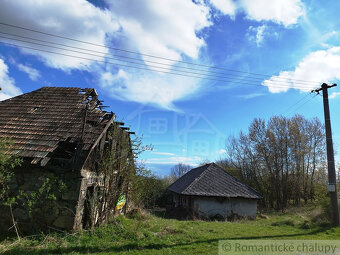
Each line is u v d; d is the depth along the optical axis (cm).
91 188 973
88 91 1228
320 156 2828
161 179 3203
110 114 1079
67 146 972
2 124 1041
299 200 2905
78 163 865
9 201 737
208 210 1997
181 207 2230
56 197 852
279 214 2209
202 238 839
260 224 1481
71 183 862
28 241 720
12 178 868
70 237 763
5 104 1189
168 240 786
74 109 1108
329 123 1228
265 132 3141
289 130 2970
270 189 3105
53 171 871
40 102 1176
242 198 2064
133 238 793
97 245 702
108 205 966
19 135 965
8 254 595
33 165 866
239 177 3506
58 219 835
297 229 1148
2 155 742
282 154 2991
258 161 3175
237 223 1498
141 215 1357
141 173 1080
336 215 1135
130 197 1252
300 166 2958
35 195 824
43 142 919
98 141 952
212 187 2111
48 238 744
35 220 839
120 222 998
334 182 1165
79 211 859
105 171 981
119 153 1055
